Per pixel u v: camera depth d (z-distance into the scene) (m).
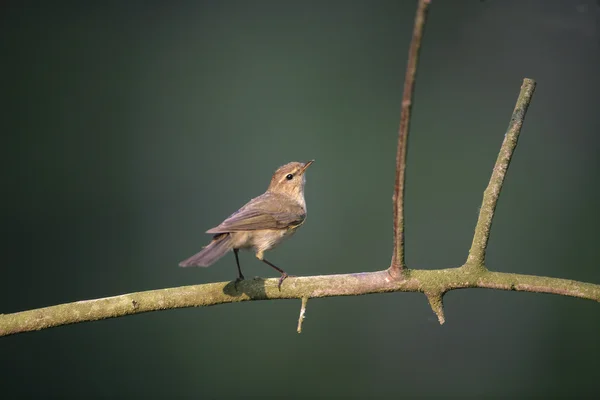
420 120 12.62
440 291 5.78
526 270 11.30
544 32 12.71
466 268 5.80
